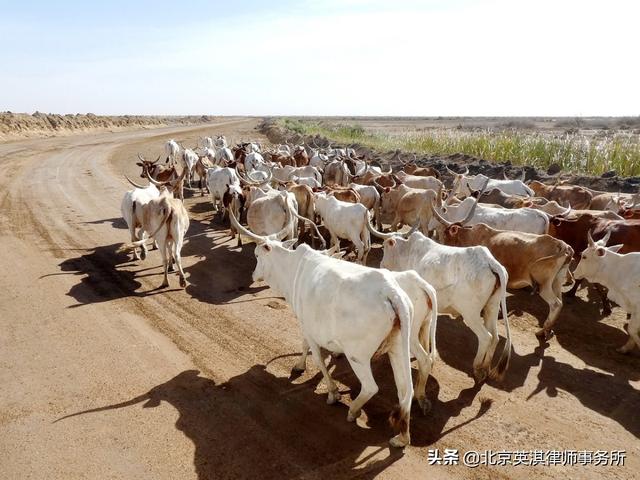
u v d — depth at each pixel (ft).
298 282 20.63
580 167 65.41
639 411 19.83
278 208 36.63
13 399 20.77
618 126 223.10
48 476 16.42
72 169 88.33
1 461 17.12
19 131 161.89
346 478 16.25
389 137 122.52
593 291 32.81
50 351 24.82
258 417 19.58
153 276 35.53
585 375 22.56
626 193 52.29
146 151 121.39
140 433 18.57
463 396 21.07
